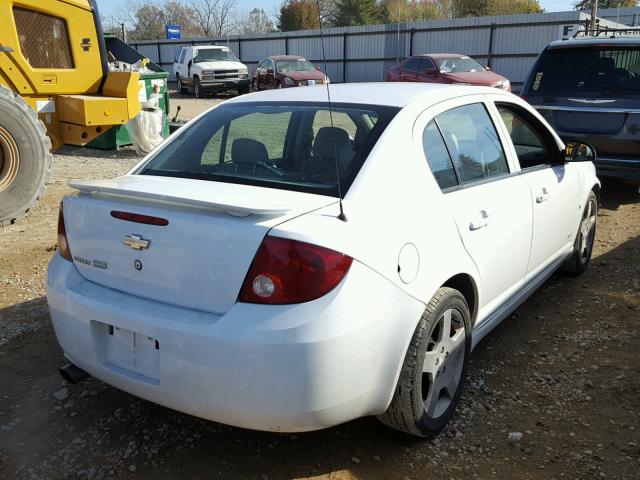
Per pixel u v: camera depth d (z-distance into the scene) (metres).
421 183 2.91
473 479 2.71
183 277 2.45
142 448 2.92
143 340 2.54
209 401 2.38
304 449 2.91
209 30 58.50
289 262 2.29
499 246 3.42
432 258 2.79
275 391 2.29
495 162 3.63
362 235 2.48
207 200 2.41
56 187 8.62
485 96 3.75
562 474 2.74
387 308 2.50
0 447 2.91
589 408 3.25
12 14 7.42
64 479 2.71
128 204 2.64
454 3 60.53
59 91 8.11
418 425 2.81
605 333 4.13
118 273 2.66
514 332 4.18
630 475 2.72
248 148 3.10
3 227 6.60
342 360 2.35
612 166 7.22
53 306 2.84
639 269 5.34
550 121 7.63
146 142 11.34
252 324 2.28
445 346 2.97
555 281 5.12
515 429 3.07
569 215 4.52
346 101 3.25
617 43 7.42
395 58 32.53
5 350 3.83
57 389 3.42
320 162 2.88
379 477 2.72
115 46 12.37
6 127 6.39
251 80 26.94
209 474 2.74
